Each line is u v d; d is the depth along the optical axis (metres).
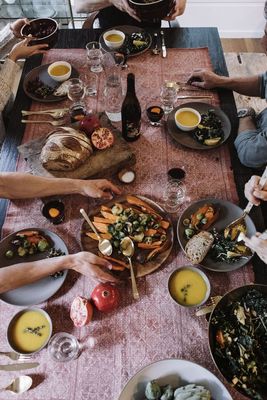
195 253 1.29
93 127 1.60
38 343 1.16
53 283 1.27
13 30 2.09
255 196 1.41
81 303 1.18
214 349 1.10
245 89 1.89
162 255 1.33
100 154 1.57
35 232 1.38
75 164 1.52
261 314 1.16
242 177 1.58
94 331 1.19
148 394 1.01
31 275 1.24
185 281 1.27
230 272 1.30
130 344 1.16
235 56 3.48
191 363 1.05
